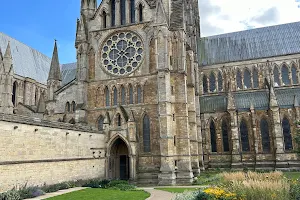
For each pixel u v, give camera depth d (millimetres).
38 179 39719
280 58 85250
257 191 24969
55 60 75375
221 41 96250
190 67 69562
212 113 81812
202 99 87938
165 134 56812
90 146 53719
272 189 24938
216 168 77375
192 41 85938
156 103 60812
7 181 34625
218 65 90312
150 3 66062
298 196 24781
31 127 39281
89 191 41000
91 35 68875
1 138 34312
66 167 46000
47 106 70125
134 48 65000
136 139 59062
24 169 37375
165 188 48438
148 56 63375
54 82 73125
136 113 61781
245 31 95875
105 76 66000
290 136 74125
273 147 74250
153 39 63438
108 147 58875
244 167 75125
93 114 65188
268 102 77438
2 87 76188
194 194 29641
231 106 78312
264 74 85812
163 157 56219
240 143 77750
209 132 81438
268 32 92375
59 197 35062
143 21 65062
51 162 42625
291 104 75938
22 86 93188
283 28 91500
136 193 39938
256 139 75875
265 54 87250
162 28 61188
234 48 92688
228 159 78438
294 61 83875
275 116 74188
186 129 60125
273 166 73125
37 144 40188
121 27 66625
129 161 57625
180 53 63281
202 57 94125
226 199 25094
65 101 67938
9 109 76062
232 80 88188
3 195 32031
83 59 67125
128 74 64125
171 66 62594
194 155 65875
